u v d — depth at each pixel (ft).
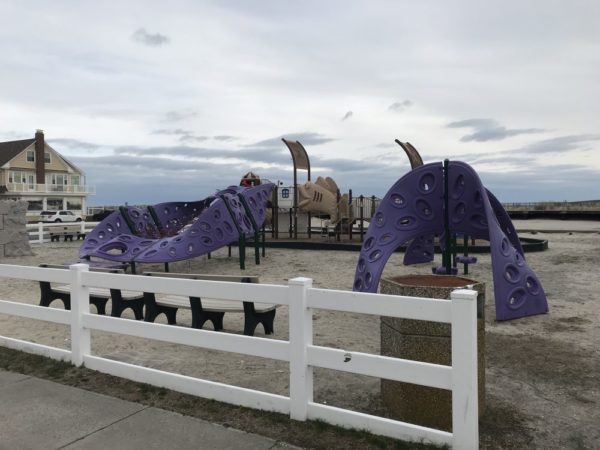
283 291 12.71
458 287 12.16
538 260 46.37
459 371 10.25
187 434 11.82
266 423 12.26
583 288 31.99
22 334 22.90
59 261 52.80
